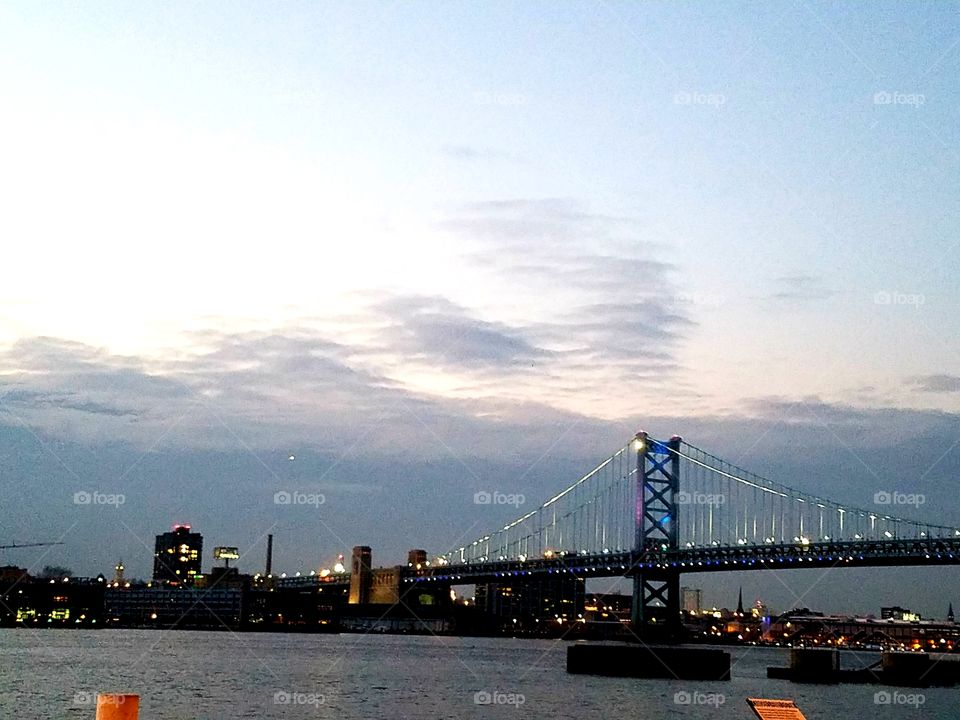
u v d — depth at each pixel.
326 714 92.88
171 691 113.38
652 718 94.31
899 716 102.44
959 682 146.12
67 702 98.19
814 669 145.50
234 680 131.88
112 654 193.50
